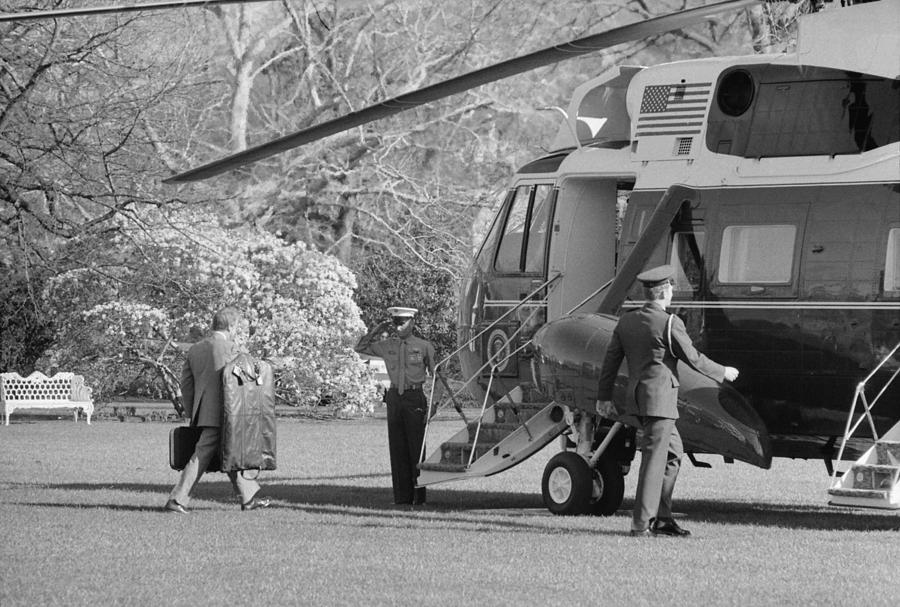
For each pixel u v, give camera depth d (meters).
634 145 23.23
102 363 48.59
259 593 14.10
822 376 21.11
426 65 71.44
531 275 24.88
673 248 22.36
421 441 23.42
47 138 39.00
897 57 21.16
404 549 17.20
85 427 43.66
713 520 21.27
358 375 49.59
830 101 21.58
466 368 26.08
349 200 68.69
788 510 23.53
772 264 21.55
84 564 15.97
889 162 20.92
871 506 18.41
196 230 48.19
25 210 39.81
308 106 72.69
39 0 39.06
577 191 24.53
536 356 22.36
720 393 20.47
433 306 60.28
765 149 21.95
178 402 48.56
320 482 27.52
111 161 40.75
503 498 24.92
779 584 14.78
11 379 45.12
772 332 21.42
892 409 20.66
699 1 68.06
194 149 55.03
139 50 44.50
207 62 49.69
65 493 24.05
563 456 21.56
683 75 22.89
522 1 72.62
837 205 21.16
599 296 24.42
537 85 72.44
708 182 22.27
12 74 38.69
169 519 20.30
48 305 48.00
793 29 39.72
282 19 70.44
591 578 15.09
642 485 18.45
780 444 21.86
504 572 15.45
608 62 71.81
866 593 14.25
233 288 47.00
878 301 20.66
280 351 48.44
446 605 13.48
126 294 48.34
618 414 20.80
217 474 29.02
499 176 71.19
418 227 64.12
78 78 41.28
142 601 13.66
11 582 14.74
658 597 13.94
